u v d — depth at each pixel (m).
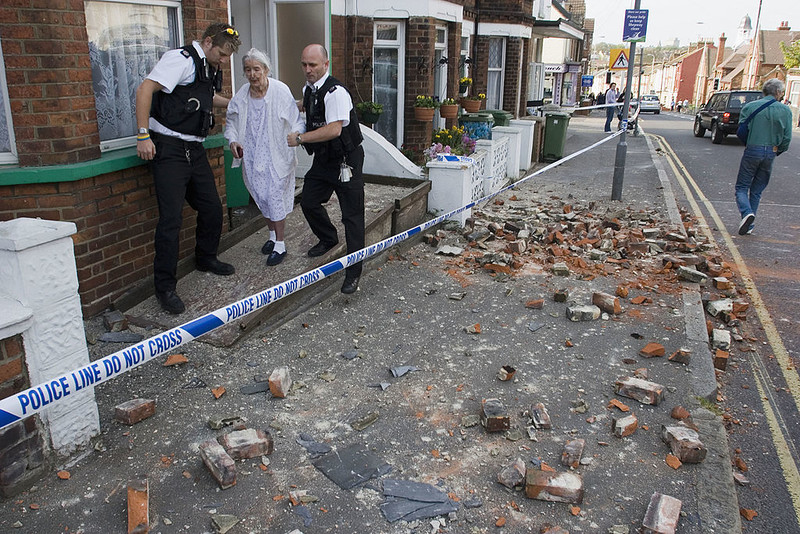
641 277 6.51
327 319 5.13
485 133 12.15
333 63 9.03
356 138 5.23
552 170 14.12
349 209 5.36
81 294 4.55
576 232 8.17
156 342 3.02
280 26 8.97
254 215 6.59
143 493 2.78
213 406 3.78
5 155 4.27
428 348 4.69
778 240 8.50
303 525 2.85
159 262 4.73
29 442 2.97
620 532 2.86
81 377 2.69
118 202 4.78
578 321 5.29
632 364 4.57
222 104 5.44
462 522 2.91
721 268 6.97
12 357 2.78
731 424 4.10
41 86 4.19
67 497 2.95
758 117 8.29
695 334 5.11
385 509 2.97
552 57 39.50
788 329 5.62
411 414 3.79
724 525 2.98
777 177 13.85
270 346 4.60
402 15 9.77
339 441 3.49
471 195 8.59
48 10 4.10
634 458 3.46
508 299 5.73
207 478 3.13
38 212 4.32
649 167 14.66
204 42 4.73
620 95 25.89
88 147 4.50
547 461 3.39
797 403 4.40
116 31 4.95
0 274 2.81
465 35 14.02
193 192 5.04
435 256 6.94
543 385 4.21
